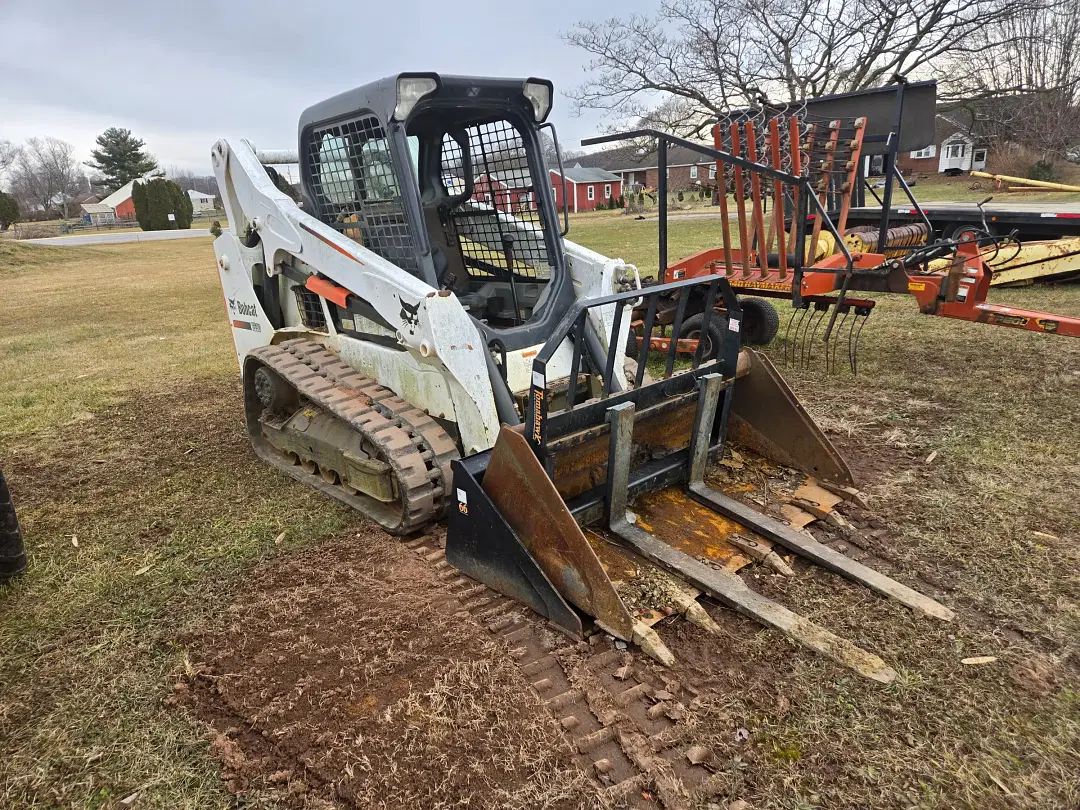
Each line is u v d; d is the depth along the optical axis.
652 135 5.74
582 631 2.90
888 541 3.60
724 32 22.12
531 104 3.98
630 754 2.33
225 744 2.44
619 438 3.28
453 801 2.18
